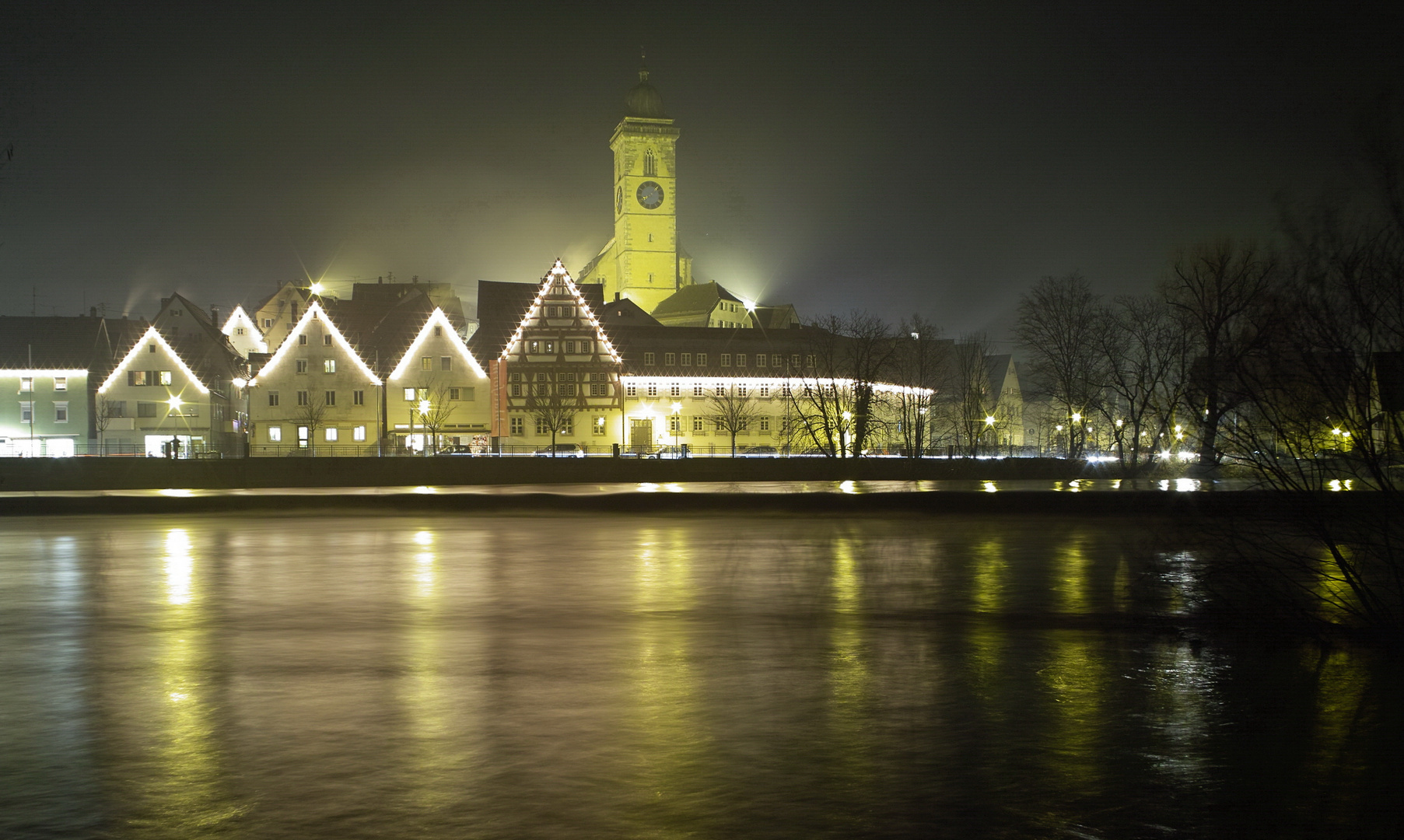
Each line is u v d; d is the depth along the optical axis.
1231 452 17.86
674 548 34.66
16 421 99.75
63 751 12.41
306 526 43.31
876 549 33.91
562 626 20.59
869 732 13.18
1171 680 15.84
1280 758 12.20
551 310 103.50
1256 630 19.20
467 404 101.25
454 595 24.59
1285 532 19.23
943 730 13.28
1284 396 16.91
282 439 98.06
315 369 98.56
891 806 10.67
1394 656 17.19
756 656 17.77
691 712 14.07
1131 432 83.62
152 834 9.94
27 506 49.12
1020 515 45.25
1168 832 10.11
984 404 121.00
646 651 18.16
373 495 51.16
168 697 14.94
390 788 11.11
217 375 105.94
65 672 16.59
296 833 9.91
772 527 41.84
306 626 20.66
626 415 104.75
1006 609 22.44
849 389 96.50
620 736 12.98
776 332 114.31
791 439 100.50
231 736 12.98
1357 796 11.02
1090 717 13.85
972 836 9.95
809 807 10.62
